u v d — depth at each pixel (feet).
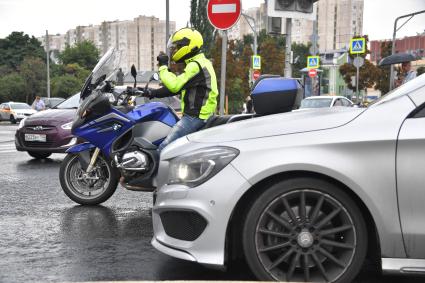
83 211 19.45
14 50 304.09
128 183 17.72
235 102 123.95
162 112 18.37
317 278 10.60
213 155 10.56
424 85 10.53
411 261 10.09
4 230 16.58
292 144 10.31
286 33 37.58
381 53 161.89
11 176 27.73
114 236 15.93
